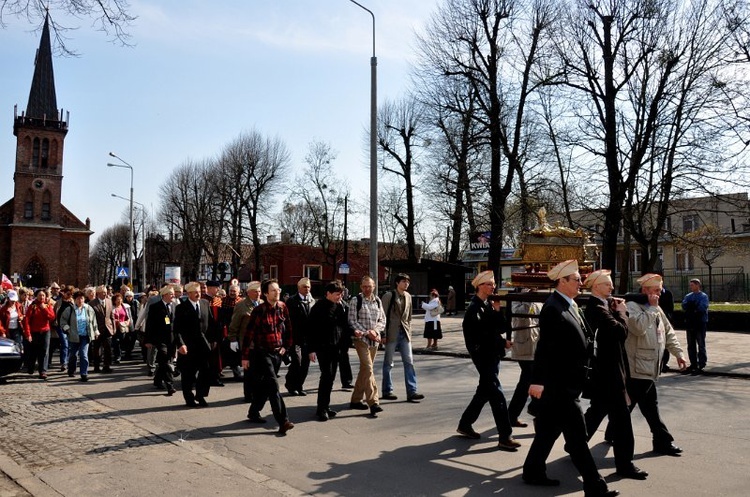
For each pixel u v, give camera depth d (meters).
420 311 33.28
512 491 5.12
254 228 45.53
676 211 21.38
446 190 30.97
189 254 53.19
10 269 65.19
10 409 8.92
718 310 21.66
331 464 5.97
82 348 12.12
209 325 9.45
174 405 9.20
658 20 19.27
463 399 9.40
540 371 5.10
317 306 8.13
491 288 6.70
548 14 21.12
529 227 22.94
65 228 70.25
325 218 43.59
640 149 19.33
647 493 5.00
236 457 6.24
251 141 45.88
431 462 6.01
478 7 22.05
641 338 6.17
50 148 67.38
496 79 22.11
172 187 53.69
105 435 7.19
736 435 6.96
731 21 17.69
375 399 8.33
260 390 7.84
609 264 19.89
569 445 4.95
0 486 5.27
